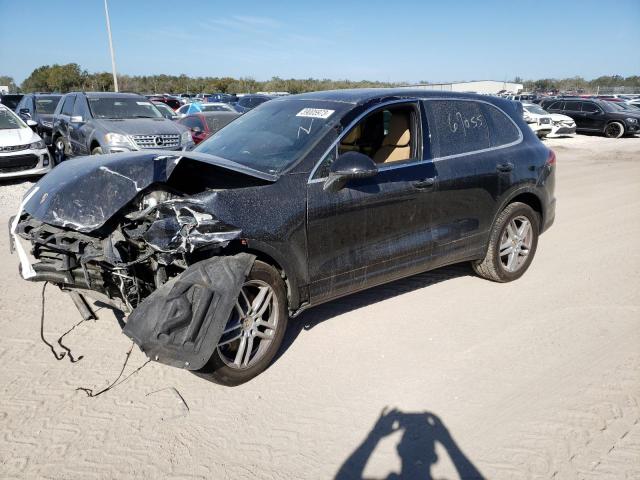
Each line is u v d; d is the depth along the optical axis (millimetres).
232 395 3234
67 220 3195
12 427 2900
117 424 2947
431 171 4199
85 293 3391
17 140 10086
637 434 2871
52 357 3629
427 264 4344
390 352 3766
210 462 2674
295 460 2693
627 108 24984
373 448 2777
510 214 4891
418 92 4383
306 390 3295
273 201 3334
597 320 4293
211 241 2992
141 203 3209
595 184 11242
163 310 2896
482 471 2604
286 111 4203
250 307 3307
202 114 13242
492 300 4691
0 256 5734
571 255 6051
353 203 3705
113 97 11398
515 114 5164
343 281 3793
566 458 2691
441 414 3055
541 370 3529
